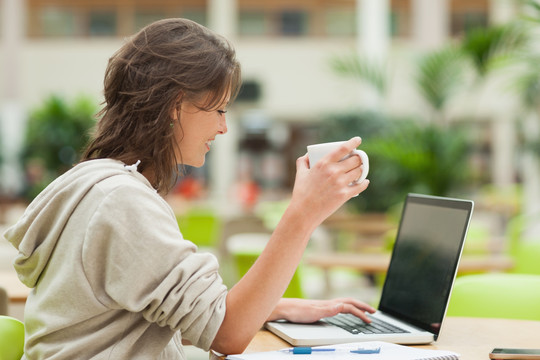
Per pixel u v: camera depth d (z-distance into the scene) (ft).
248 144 39.27
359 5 39.01
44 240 4.43
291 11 39.93
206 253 4.53
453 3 37.45
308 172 4.72
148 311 4.21
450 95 21.31
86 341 4.24
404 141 20.24
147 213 4.25
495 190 34.04
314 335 5.19
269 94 39.40
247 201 29.35
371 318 6.03
